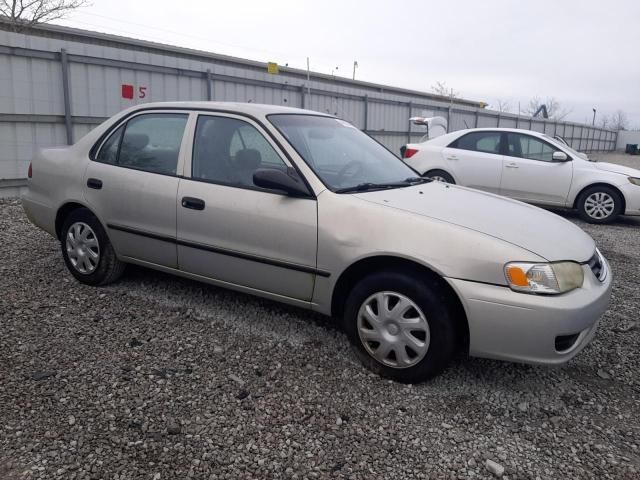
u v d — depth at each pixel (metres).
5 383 2.92
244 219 3.47
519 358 2.83
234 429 2.62
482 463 2.46
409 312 3.03
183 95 11.38
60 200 4.41
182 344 3.46
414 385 3.08
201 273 3.79
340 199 3.24
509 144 9.13
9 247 5.45
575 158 8.92
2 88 8.41
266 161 3.54
